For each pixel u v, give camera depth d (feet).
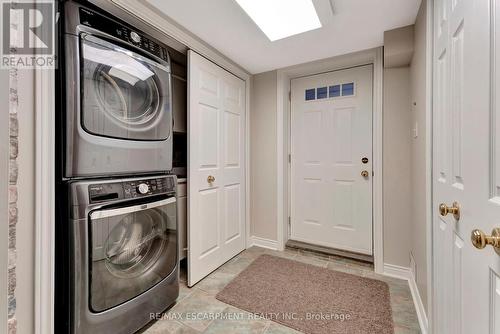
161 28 5.17
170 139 5.23
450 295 3.09
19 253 2.37
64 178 3.52
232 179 7.82
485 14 2.02
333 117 8.15
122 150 4.16
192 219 6.11
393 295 5.64
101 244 3.74
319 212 8.46
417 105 5.20
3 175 2.10
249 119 8.75
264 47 6.64
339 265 7.26
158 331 4.47
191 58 6.01
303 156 8.71
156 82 4.84
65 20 3.47
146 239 4.60
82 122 3.60
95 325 3.67
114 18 4.72
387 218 6.66
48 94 2.58
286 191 8.73
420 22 4.80
